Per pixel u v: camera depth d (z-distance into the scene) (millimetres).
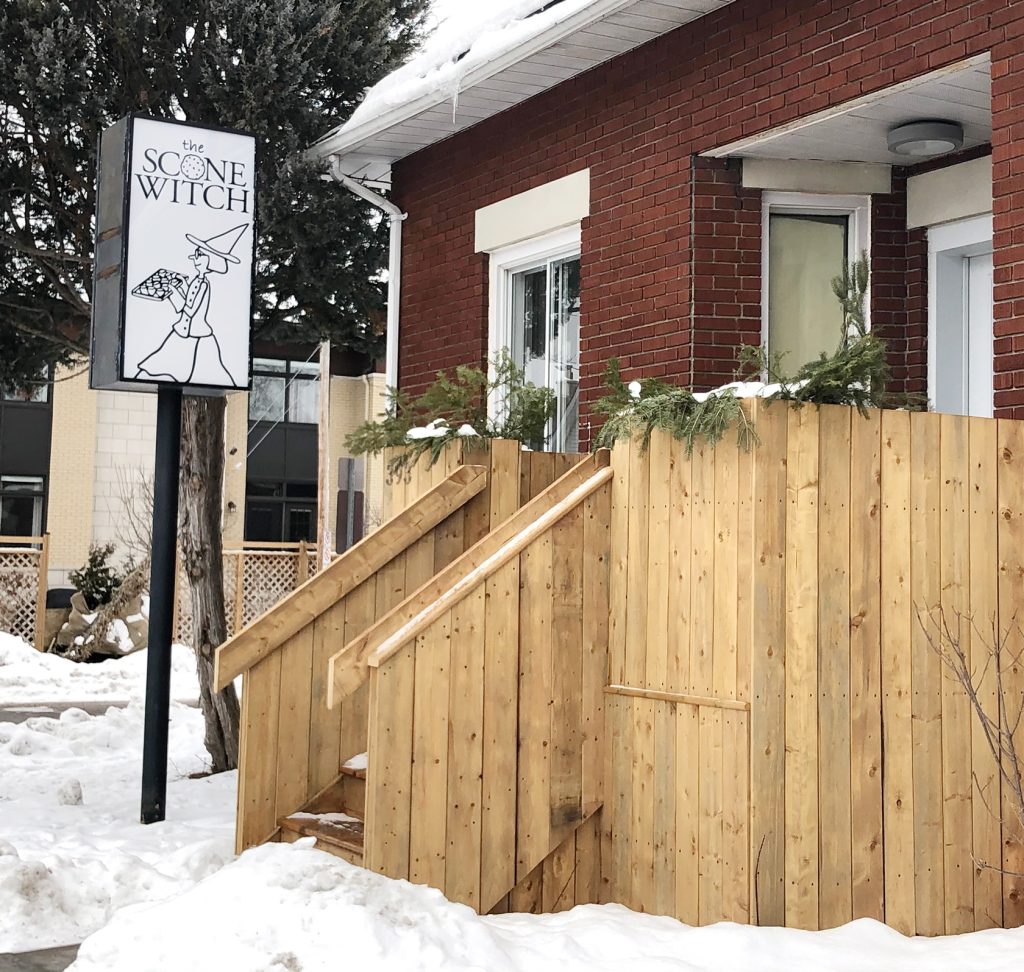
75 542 26141
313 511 29391
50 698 14609
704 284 7637
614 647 5969
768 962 4754
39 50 9375
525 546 5758
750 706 5184
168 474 7191
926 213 7770
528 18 8328
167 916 4703
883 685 5410
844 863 5277
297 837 6340
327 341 11789
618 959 4754
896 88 6594
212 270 7141
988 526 5672
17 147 10031
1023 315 5816
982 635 5617
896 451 5508
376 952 4449
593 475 6133
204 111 10117
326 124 10344
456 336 9727
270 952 4434
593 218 8391
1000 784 5605
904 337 7906
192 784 8594
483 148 9461
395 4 10844
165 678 7227
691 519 5582
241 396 28547
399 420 7570
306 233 10391
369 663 5336
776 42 7203
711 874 5340
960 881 5504
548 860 5836
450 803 5500
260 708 6500
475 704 5598
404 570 6945
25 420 25953
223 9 9688
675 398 5582
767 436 5285
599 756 5957
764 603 5223
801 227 7988
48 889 5312
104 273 7184
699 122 7648
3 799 7977
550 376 9102
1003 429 5730
